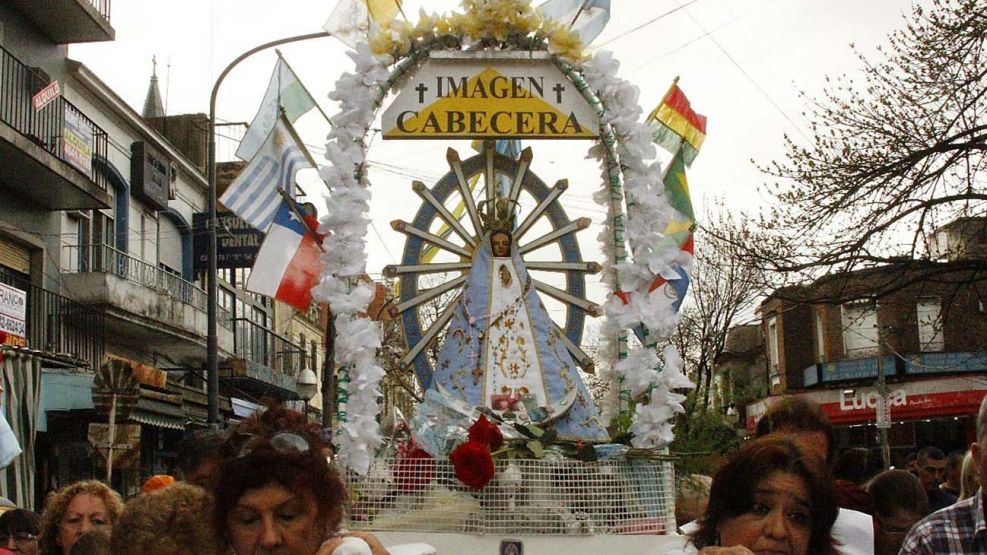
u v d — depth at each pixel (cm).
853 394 3341
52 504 535
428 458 608
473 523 589
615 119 673
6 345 1428
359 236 647
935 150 1323
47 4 1923
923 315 3178
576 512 598
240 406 2681
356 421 608
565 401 684
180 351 2639
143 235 2489
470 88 682
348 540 311
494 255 722
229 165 2902
